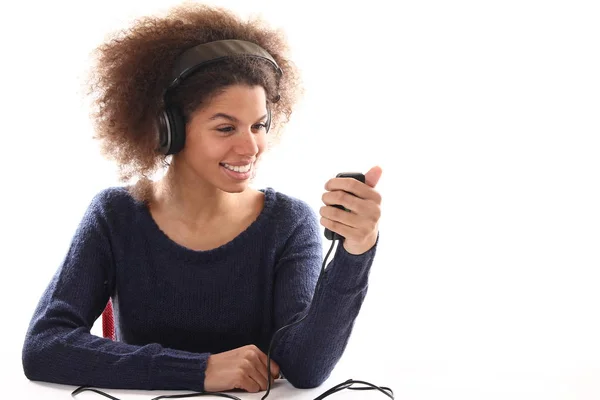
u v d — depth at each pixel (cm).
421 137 280
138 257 179
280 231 180
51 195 283
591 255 279
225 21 172
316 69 274
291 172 276
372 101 276
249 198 183
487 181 281
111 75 174
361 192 143
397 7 273
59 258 285
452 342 212
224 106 161
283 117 189
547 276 279
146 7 270
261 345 181
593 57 273
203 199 177
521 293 271
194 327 178
